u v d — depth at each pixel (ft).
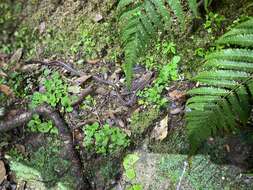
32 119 1.88
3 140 1.89
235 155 1.54
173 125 1.69
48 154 1.81
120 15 1.35
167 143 1.66
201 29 1.77
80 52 1.99
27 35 2.15
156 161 1.64
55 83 1.94
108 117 1.80
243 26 1.22
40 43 2.10
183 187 1.55
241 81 1.21
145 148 1.69
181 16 1.27
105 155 1.73
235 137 1.56
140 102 1.77
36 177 1.77
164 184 1.58
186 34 1.78
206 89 1.24
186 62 1.76
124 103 1.80
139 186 1.61
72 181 1.71
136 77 1.83
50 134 1.86
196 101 1.24
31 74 2.03
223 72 1.22
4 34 2.20
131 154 1.69
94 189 1.68
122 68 1.87
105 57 1.93
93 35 1.98
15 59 2.10
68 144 1.77
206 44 1.74
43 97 1.92
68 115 1.86
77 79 1.92
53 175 1.75
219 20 1.74
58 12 2.11
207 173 1.54
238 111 1.21
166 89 1.76
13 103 1.98
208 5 1.67
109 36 1.95
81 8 2.06
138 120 1.75
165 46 1.80
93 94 1.88
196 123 1.24
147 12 1.28
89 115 1.84
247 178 1.48
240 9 1.72
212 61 1.23
